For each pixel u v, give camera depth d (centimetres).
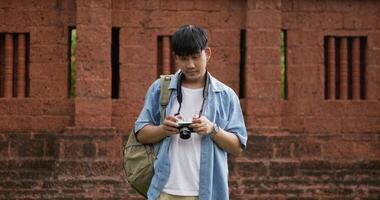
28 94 1605
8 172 1541
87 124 1551
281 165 1542
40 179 1516
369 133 1620
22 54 1595
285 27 1614
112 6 1584
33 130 1583
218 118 612
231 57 1606
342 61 1628
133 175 618
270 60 1581
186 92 615
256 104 1575
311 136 1594
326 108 1616
